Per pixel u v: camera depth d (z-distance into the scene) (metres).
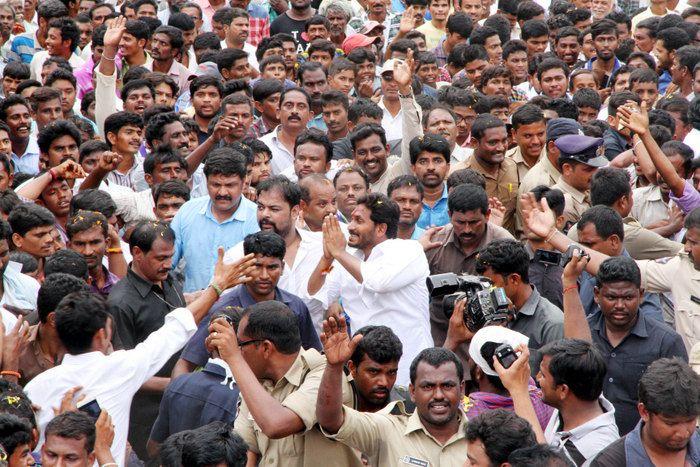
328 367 9.28
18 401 9.72
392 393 10.64
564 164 16.33
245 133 19.62
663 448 8.73
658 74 26.17
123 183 18.67
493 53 27.42
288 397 9.89
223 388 11.33
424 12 31.16
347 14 28.81
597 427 9.58
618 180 14.86
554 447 8.25
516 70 26.58
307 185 15.53
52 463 9.30
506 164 17.53
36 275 13.78
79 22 28.17
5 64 26.92
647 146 15.63
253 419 10.18
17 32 28.75
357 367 10.38
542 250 13.69
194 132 19.94
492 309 11.04
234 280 11.84
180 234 15.50
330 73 23.50
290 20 30.47
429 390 9.61
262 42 26.86
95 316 10.56
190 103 23.59
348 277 13.19
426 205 16.70
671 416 8.55
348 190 15.95
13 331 11.06
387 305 12.80
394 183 15.40
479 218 13.97
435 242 14.32
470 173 15.82
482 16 32.75
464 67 26.30
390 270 12.59
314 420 9.73
